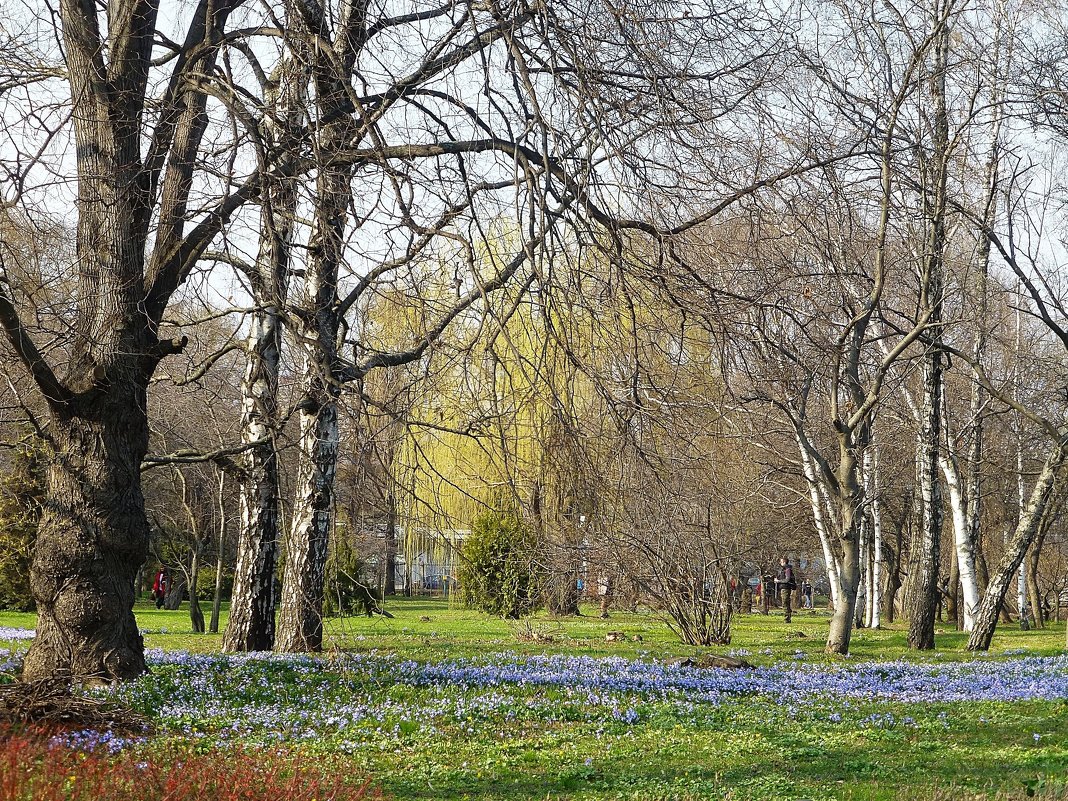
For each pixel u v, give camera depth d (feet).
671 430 33.71
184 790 25.16
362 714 38.29
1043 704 45.96
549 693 44.83
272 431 37.45
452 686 44.96
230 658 50.49
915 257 70.38
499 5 35.94
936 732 38.83
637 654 69.87
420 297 33.35
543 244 30.58
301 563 59.77
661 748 35.06
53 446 40.73
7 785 22.82
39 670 39.75
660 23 36.47
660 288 33.76
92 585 40.24
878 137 60.18
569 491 34.06
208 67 41.27
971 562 96.22
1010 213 76.59
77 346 40.50
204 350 58.08
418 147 39.32
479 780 30.01
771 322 50.55
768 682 52.21
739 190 36.60
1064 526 153.48
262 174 34.53
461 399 34.96
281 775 28.02
